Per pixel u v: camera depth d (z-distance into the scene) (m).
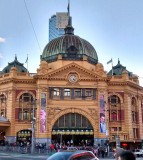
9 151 67.50
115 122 85.56
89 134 80.50
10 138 80.62
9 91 83.56
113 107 86.38
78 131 80.56
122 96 86.94
